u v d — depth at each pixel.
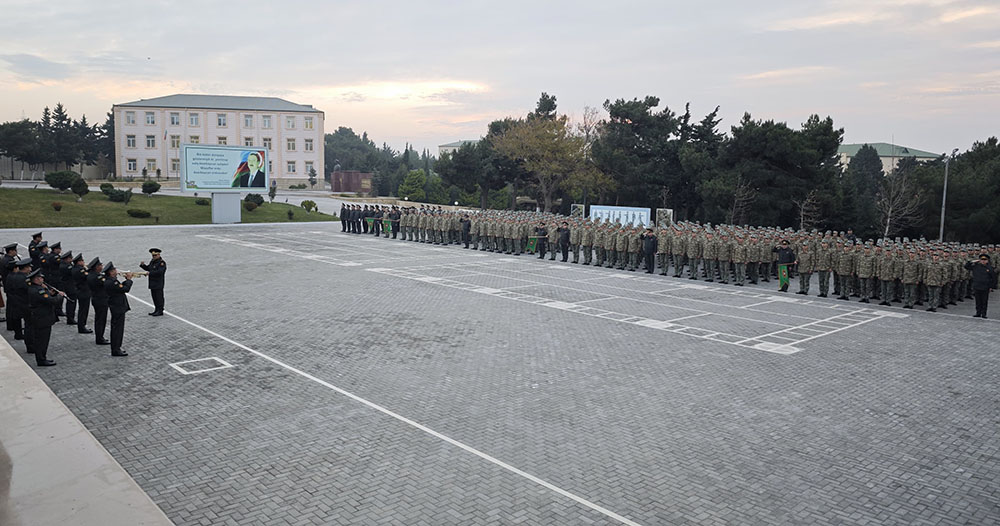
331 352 13.66
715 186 44.62
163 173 93.88
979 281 19.38
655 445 9.00
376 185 103.56
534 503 7.26
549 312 18.56
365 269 27.36
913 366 13.46
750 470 8.26
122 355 13.04
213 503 7.13
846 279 22.33
